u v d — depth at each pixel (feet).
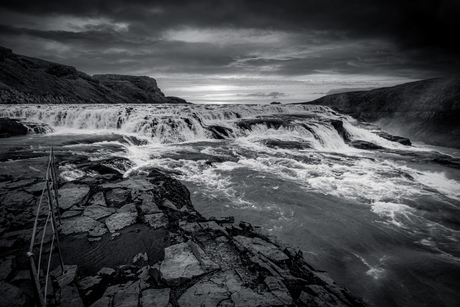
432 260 23.70
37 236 18.15
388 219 31.35
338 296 15.74
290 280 15.85
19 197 23.40
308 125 84.38
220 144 68.85
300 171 48.49
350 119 120.16
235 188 38.88
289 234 27.02
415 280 21.11
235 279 15.20
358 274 21.53
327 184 42.29
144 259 16.83
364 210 33.40
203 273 15.39
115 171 40.14
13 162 38.04
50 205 14.05
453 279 21.34
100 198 24.95
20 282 13.69
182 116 78.07
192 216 23.82
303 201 35.17
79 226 19.99
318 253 24.02
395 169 52.65
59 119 77.25
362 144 82.53
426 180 47.06
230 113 98.84
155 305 12.71
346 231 28.09
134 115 77.71
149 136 69.05
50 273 14.66
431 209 34.32
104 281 14.47
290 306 13.34
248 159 55.21
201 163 49.70
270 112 119.34
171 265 15.92
